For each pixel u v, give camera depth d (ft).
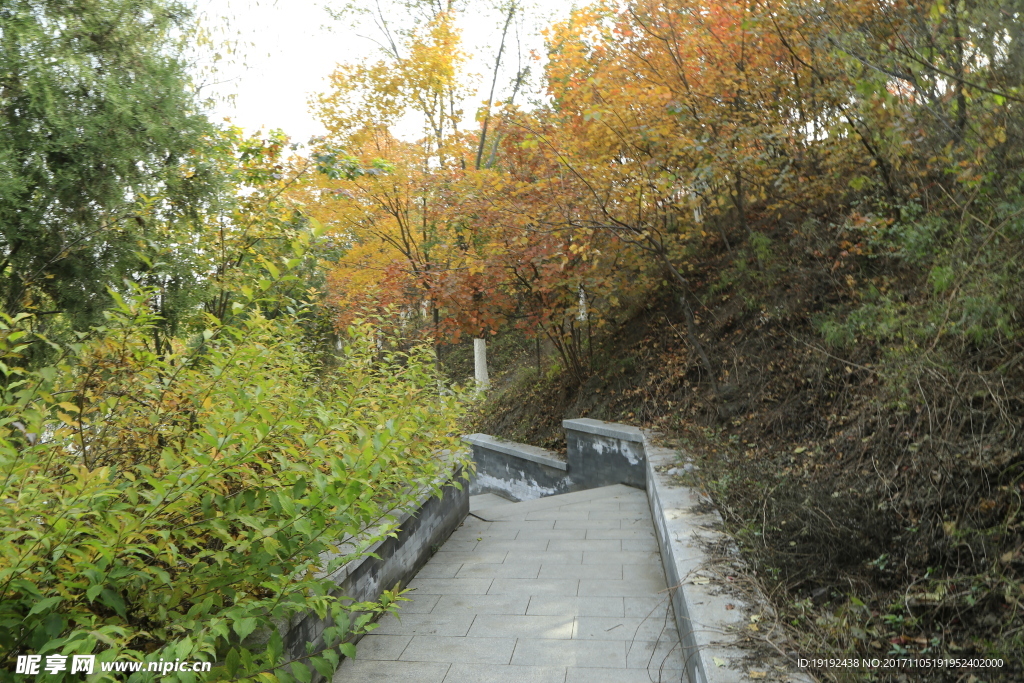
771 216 32.27
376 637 13.50
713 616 10.50
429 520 19.33
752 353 26.22
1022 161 18.04
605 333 36.76
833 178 27.84
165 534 7.66
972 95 18.85
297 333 15.01
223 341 10.89
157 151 23.12
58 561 7.41
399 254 41.93
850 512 13.93
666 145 28.35
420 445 17.10
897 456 15.05
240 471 8.91
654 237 32.07
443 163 43.50
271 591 10.56
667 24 28.96
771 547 13.52
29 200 20.01
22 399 8.46
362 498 9.84
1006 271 16.16
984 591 10.23
